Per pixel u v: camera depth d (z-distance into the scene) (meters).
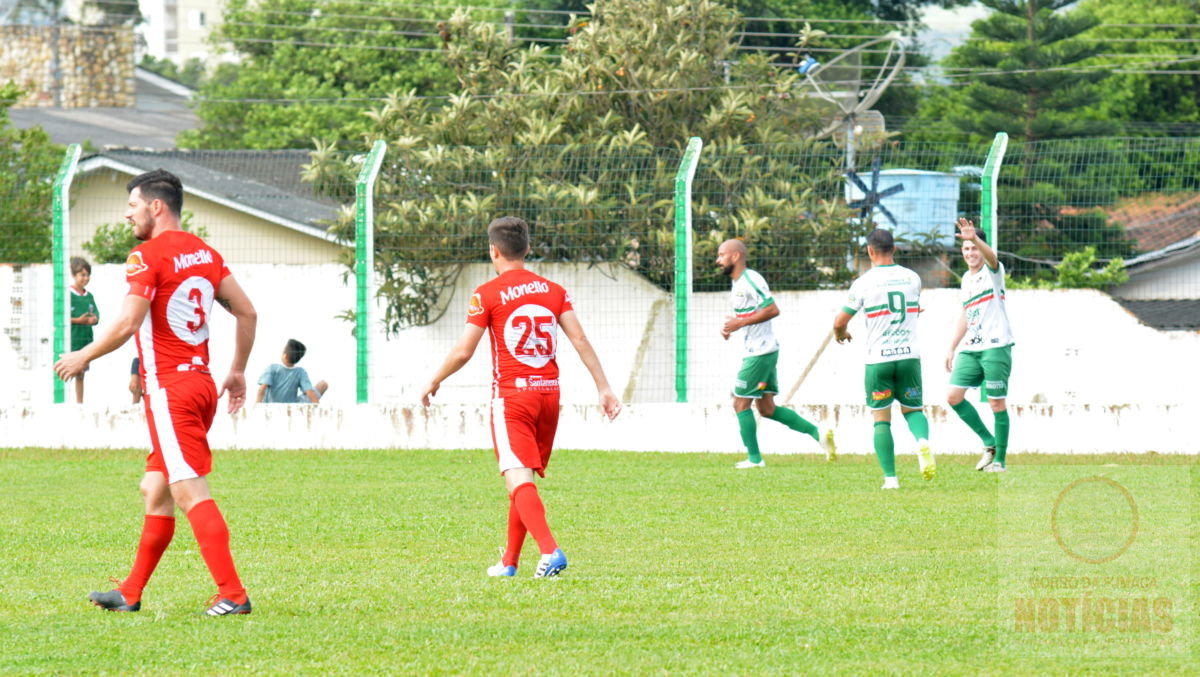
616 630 18.80
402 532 30.45
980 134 121.50
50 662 17.09
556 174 61.16
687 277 51.84
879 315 39.12
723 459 48.78
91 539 29.53
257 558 26.59
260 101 145.75
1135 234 75.38
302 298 64.62
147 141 157.62
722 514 33.03
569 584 22.73
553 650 17.55
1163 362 59.81
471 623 19.39
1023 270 66.38
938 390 59.72
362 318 52.75
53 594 22.48
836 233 60.09
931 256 64.19
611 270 60.62
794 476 42.44
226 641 18.28
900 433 50.62
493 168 61.69
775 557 25.91
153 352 20.55
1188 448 49.75
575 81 73.19
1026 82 118.81
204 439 20.73
